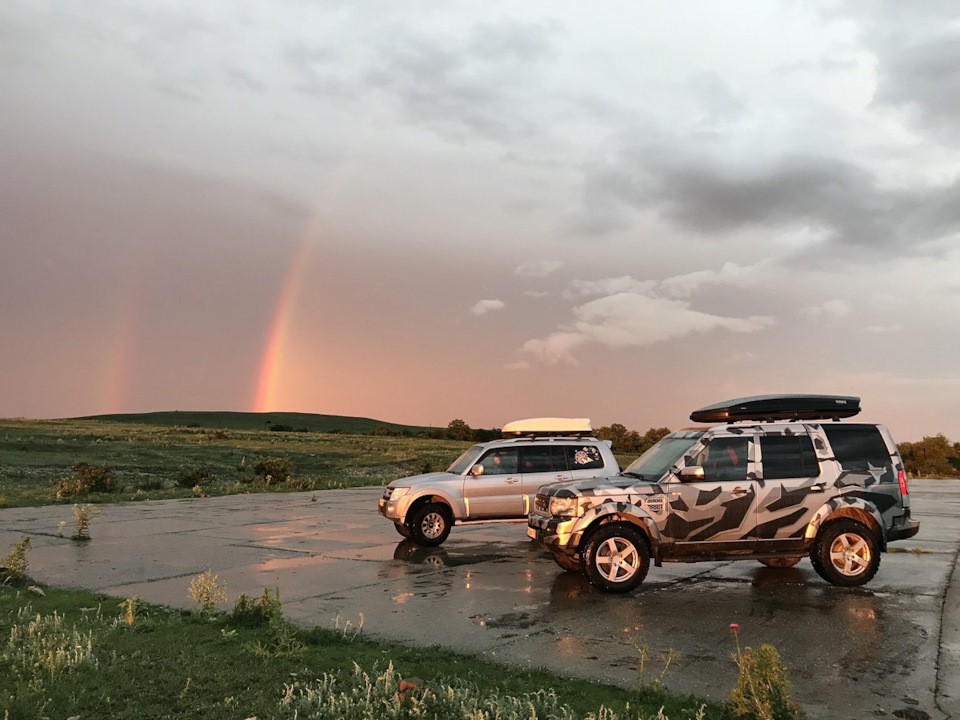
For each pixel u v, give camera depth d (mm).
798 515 9797
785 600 9062
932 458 58406
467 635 7344
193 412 142000
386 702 4984
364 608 8586
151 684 5449
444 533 13969
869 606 8719
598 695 5469
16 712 4812
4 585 9430
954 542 14125
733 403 10570
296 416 140500
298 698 5156
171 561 11961
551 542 9727
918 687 5816
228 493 27531
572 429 15016
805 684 5887
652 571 11273
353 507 21750
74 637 6434
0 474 32656
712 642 7105
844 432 10219
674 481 9727
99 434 61656
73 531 15695
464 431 103125
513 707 4887
